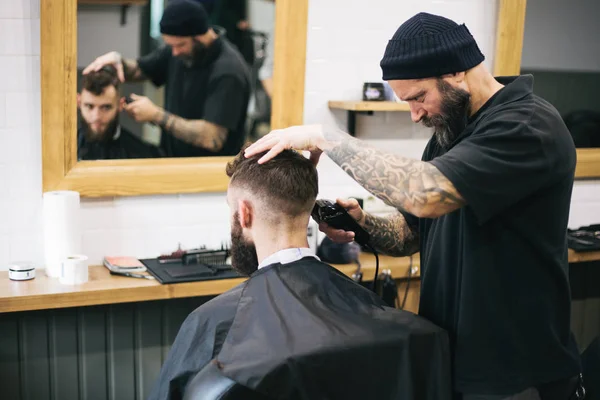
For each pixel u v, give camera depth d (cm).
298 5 278
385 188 149
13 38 252
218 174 279
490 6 312
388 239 189
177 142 273
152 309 281
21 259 266
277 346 142
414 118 162
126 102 263
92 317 273
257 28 274
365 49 299
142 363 283
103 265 274
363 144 154
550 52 316
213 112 275
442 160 146
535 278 157
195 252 274
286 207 162
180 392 163
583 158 328
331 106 295
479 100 158
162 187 273
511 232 154
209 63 270
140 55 261
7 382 267
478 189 143
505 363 158
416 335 150
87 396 278
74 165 262
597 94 327
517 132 145
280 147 158
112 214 273
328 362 141
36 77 257
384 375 147
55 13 248
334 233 184
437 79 153
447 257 160
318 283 160
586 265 346
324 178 303
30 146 260
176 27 262
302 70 285
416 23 154
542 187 151
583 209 340
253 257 170
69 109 257
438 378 152
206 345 160
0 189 259
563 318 164
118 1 255
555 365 162
